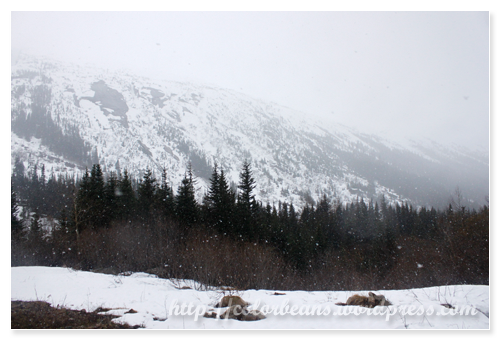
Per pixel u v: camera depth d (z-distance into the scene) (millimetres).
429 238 35688
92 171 31625
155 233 21703
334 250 31734
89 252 20734
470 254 22250
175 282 12898
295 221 42688
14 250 21859
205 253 16469
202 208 29594
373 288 18641
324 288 20297
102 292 9125
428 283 21969
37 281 10289
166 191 30812
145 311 7367
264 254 19922
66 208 31266
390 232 33156
